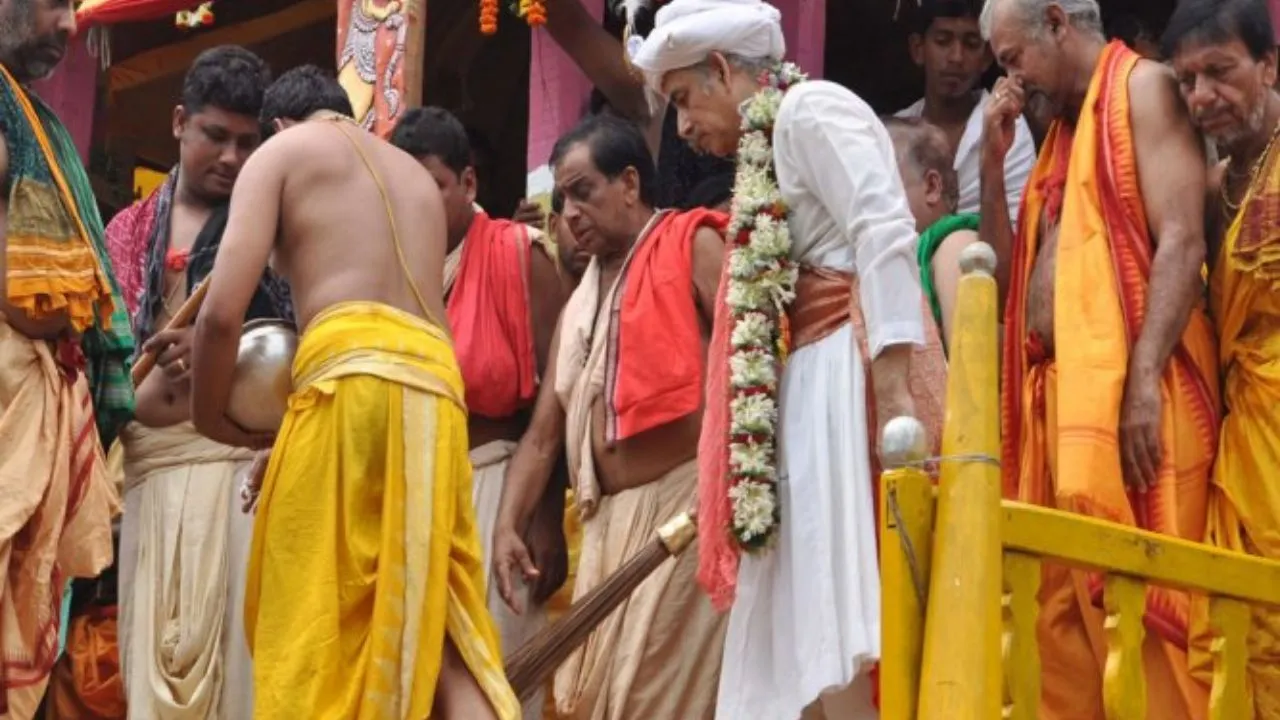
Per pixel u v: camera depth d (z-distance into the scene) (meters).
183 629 13.66
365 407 10.52
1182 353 10.54
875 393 10.47
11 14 12.53
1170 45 10.67
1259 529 10.23
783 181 10.97
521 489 13.15
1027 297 11.07
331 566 10.34
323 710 10.15
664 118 16.42
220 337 10.81
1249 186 10.58
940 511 7.70
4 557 11.53
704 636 12.18
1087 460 10.09
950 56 15.30
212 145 14.93
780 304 10.84
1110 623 8.30
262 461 11.62
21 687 11.59
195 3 19.11
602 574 12.56
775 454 10.72
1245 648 8.77
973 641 7.47
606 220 13.14
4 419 11.69
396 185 11.37
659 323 12.56
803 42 16.77
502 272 13.74
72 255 12.04
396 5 16.98
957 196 12.66
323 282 10.92
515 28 23.33
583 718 12.38
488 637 10.68
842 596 10.29
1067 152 11.21
